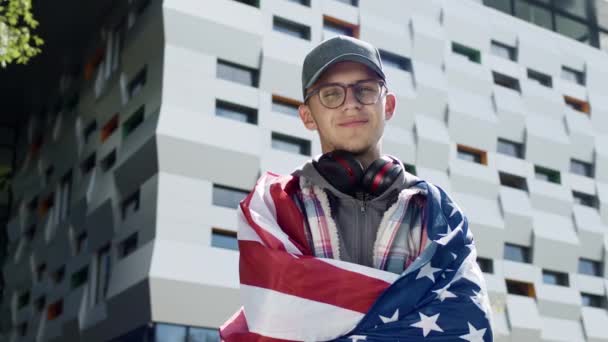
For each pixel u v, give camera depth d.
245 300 1.57
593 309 30.89
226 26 24.08
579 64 35.06
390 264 1.65
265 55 24.47
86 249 26.44
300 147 24.55
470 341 1.50
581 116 34.12
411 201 1.76
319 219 1.70
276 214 1.71
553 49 34.16
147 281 20.38
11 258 35.34
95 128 29.31
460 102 29.53
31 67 33.75
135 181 23.31
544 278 30.16
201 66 23.44
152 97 23.38
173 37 23.34
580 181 32.75
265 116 23.92
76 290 26.22
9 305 34.16
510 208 29.52
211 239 21.77
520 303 28.56
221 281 21.17
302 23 25.94
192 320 20.55
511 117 31.11
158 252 20.77
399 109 27.58
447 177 28.20
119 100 26.39
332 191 1.73
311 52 1.80
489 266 28.41
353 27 27.69
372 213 1.74
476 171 29.08
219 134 22.75
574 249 31.03
